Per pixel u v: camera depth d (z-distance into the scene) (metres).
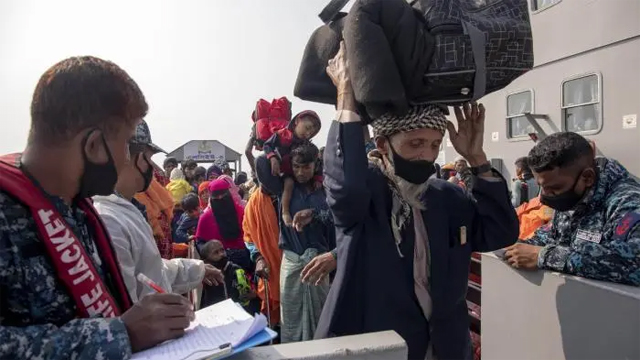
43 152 0.98
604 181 1.74
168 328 0.95
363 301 1.56
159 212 2.94
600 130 6.59
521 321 1.79
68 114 0.95
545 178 1.77
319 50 1.65
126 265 1.55
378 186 1.59
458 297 1.62
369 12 1.28
